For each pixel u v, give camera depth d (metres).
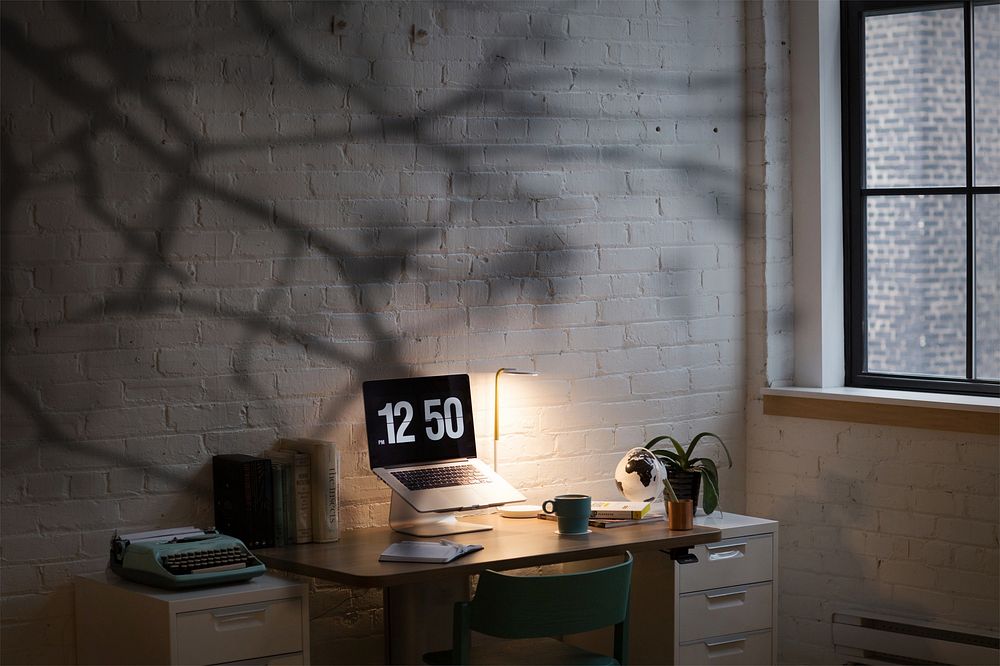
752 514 4.39
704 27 4.24
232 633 2.85
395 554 3.08
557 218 3.96
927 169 4.16
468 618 2.96
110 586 3.00
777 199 4.34
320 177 3.54
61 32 3.17
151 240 3.30
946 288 4.14
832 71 4.30
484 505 3.46
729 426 4.37
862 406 4.08
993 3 4.00
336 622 3.62
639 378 4.15
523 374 3.75
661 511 3.71
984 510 3.85
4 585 3.14
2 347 3.12
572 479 4.03
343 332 3.59
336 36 3.55
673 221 4.20
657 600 3.60
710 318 4.30
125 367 3.27
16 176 3.13
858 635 4.10
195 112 3.35
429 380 3.62
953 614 3.93
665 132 4.18
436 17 3.72
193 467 3.37
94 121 3.22
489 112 3.82
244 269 3.43
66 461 3.21
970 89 4.05
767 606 3.75
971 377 4.08
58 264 3.18
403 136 3.67
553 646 3.27
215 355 3.40
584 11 4.00
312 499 3.35
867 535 4.12
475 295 3.82
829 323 4.33
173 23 3.32
